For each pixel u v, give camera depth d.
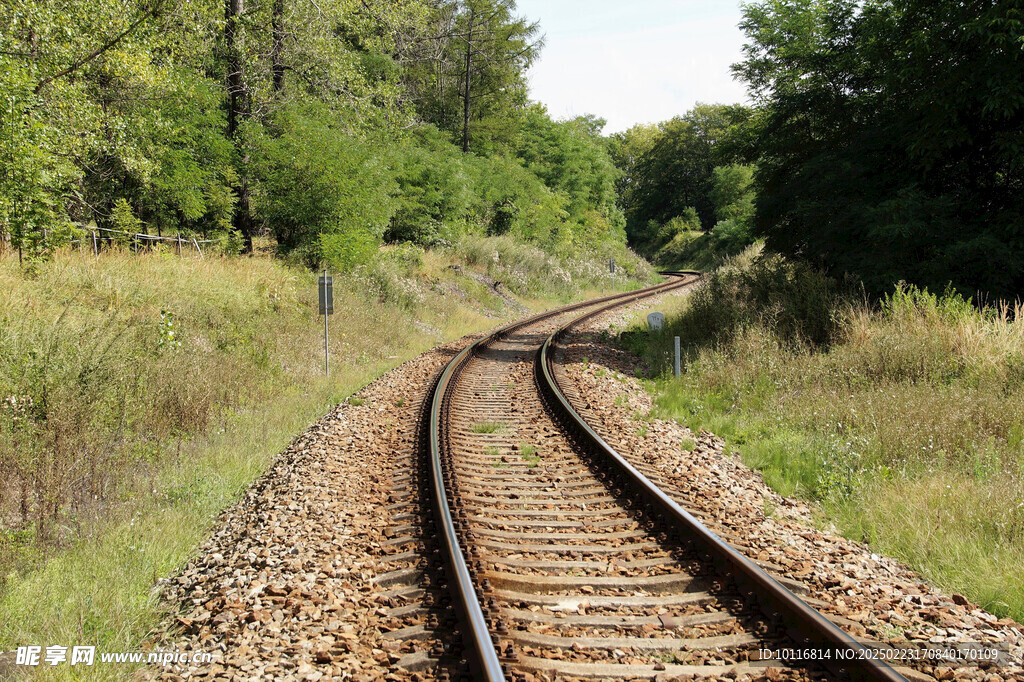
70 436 7.51
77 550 5.77
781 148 19.17
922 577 5.57
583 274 45.31
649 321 17.17
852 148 16.67
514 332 23.61
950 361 11.00
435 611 4.64
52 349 8.85
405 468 8.20
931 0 13.84
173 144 19.08
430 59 41.12
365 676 3.87
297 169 21.12
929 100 13.68
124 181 18.70
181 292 13.55
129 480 7.39
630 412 11.65
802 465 8.44
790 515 7.12
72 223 13.27
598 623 4.48
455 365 15.56
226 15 20.38
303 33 21.89
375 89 25.97
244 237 21.69
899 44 14.77
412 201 30.83
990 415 8.79
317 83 23.56
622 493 7.21
